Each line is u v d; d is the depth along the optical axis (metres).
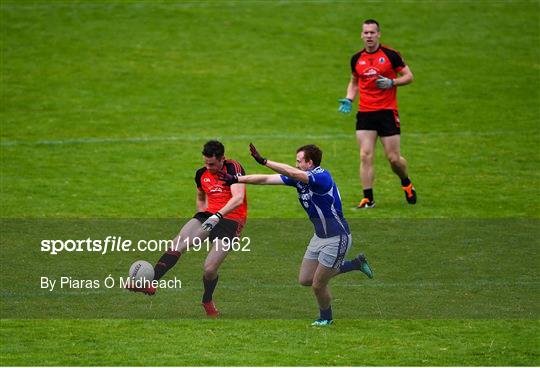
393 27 102.44
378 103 55.91
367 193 57.44
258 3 109.44
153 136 74.44
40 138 72.94
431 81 89.38
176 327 36.81
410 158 69.25
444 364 32.25
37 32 98.25
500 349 33.94
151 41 97.81
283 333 36.03
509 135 75.06
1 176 63.50
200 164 67.56
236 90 86.81
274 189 62.78
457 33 101.25
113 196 59.72
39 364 32.06
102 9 105.31
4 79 86.50
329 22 104.00
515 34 101.19
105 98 83.50
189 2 109.25
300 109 82.56
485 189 61.81
